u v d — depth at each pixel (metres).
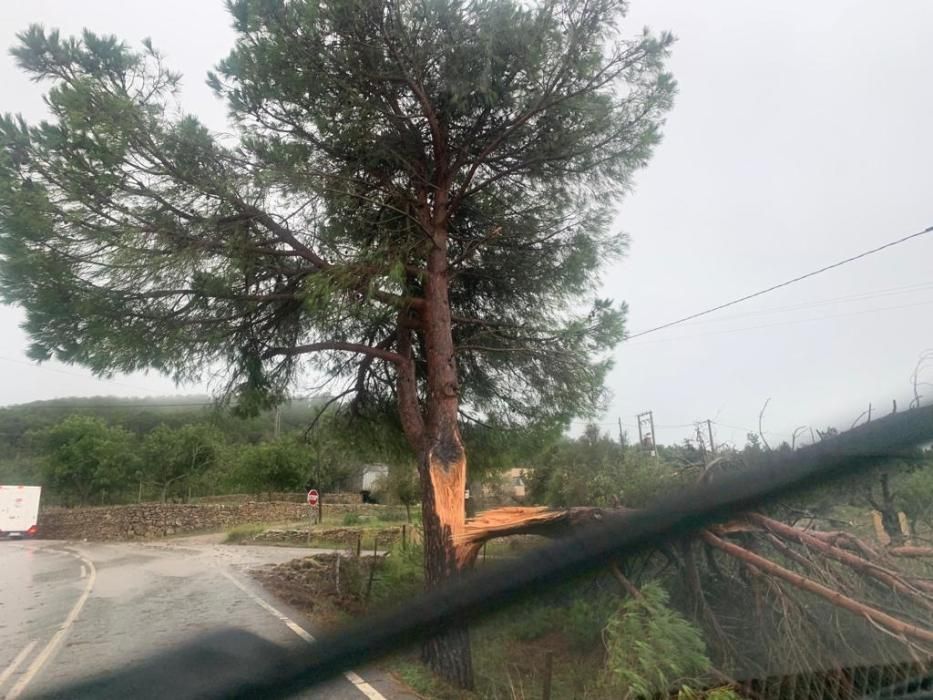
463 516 8.23
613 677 5.96
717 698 5.43
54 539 37.78
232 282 8.62
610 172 9.70
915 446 7.11
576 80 8.88
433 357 8.91
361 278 8.45
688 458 9.83
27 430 50.44
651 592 6.36
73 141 7.71
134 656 8.46
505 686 7.12
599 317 9.94
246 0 8.63
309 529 29.91
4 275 7.86
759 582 6.57
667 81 9.21
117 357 8.31
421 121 9.31
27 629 10.95
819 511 7.55
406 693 6.91
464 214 10.12
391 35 8.46
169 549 27.61
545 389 10.66
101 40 8.12
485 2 8.42
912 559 6.73
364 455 12.73
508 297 10.59
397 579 11.76
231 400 10.33
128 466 43.81
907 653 5.70
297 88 8.84
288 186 8.65
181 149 8.38
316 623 10.43
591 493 10.55
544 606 7.77
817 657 5.94
